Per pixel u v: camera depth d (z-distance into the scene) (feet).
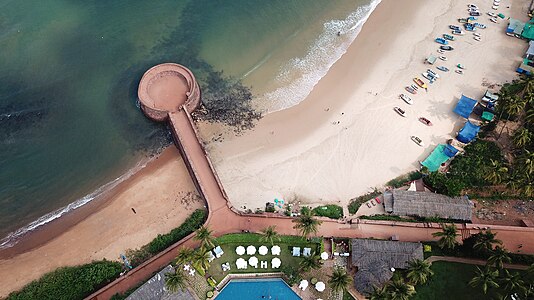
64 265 232.12
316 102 290.15
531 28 314.96
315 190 252.62
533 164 229.25
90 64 307.58
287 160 264.72
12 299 215.72
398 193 241.55
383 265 213.66
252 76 303.27
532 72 271.08
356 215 242.58
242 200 248.73
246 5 337.93
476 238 215.31
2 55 310.86
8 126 282.15
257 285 218.38
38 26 323.16
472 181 248.73
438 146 263.49
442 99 288.10
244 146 270.67
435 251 224.12
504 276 210.38
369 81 299.17
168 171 262.67
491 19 327.88
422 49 314.96
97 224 245.65
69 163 268.62
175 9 334.85
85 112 287.69
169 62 308.40
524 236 228.43
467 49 312.91
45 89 297.74
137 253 233.76
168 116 270.05
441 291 213.05
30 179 263.08
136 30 323.57
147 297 204.13
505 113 270.87
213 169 249.14
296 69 306.96
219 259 224.12
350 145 269.85
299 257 224.94
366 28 328.90
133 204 251.39
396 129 275.59
